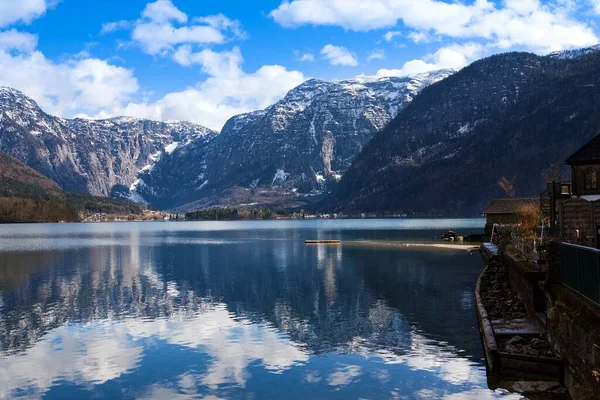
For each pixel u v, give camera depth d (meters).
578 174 50.31
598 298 19.56
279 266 72.56
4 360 29.14
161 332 34.75
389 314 38.78
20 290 52.50
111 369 27.55
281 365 27.72
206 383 25.42
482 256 79.50
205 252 100.31
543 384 22.23
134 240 149.38
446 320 36.47
